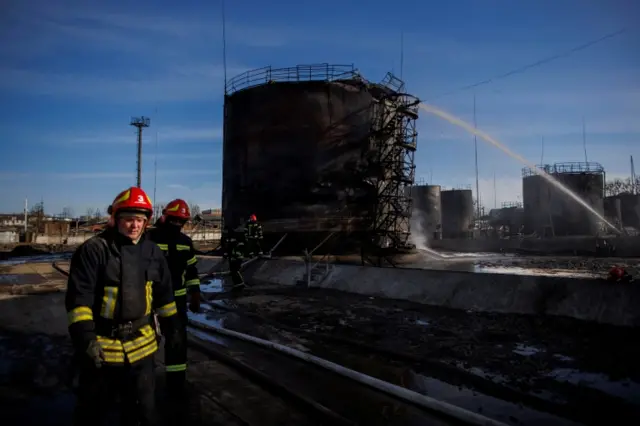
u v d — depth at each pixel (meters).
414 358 5.27
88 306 2.55
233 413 3.78
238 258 11.78
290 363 5.21
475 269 19.30
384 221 24.91
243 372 4.89
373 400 4.04
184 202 4.52
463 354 5.40
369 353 5.61
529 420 3.56
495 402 3.94
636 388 4.15
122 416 2.77
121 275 2.67
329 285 11.77
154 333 2.88
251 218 12.23
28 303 9.48
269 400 4.08
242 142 25.53
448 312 8.17
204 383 4.56
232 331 6.70
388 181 25.52
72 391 4.34
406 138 26.08
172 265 4.32
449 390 4.27
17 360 5.42
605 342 5.74
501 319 7.35
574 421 3.53
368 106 25.31
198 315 8.41
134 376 2.72
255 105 25.11
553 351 5.45
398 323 7.34
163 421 3.59
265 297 10.48
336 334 6.62
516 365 4.93
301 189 24.22
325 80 24.73
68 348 6.02
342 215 24.22
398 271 10.48
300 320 7.75
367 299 9.93
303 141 24.44
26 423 3.59
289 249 24.00
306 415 3.74
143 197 2.78
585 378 4.46
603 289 6.97
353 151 24.75
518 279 8.20
